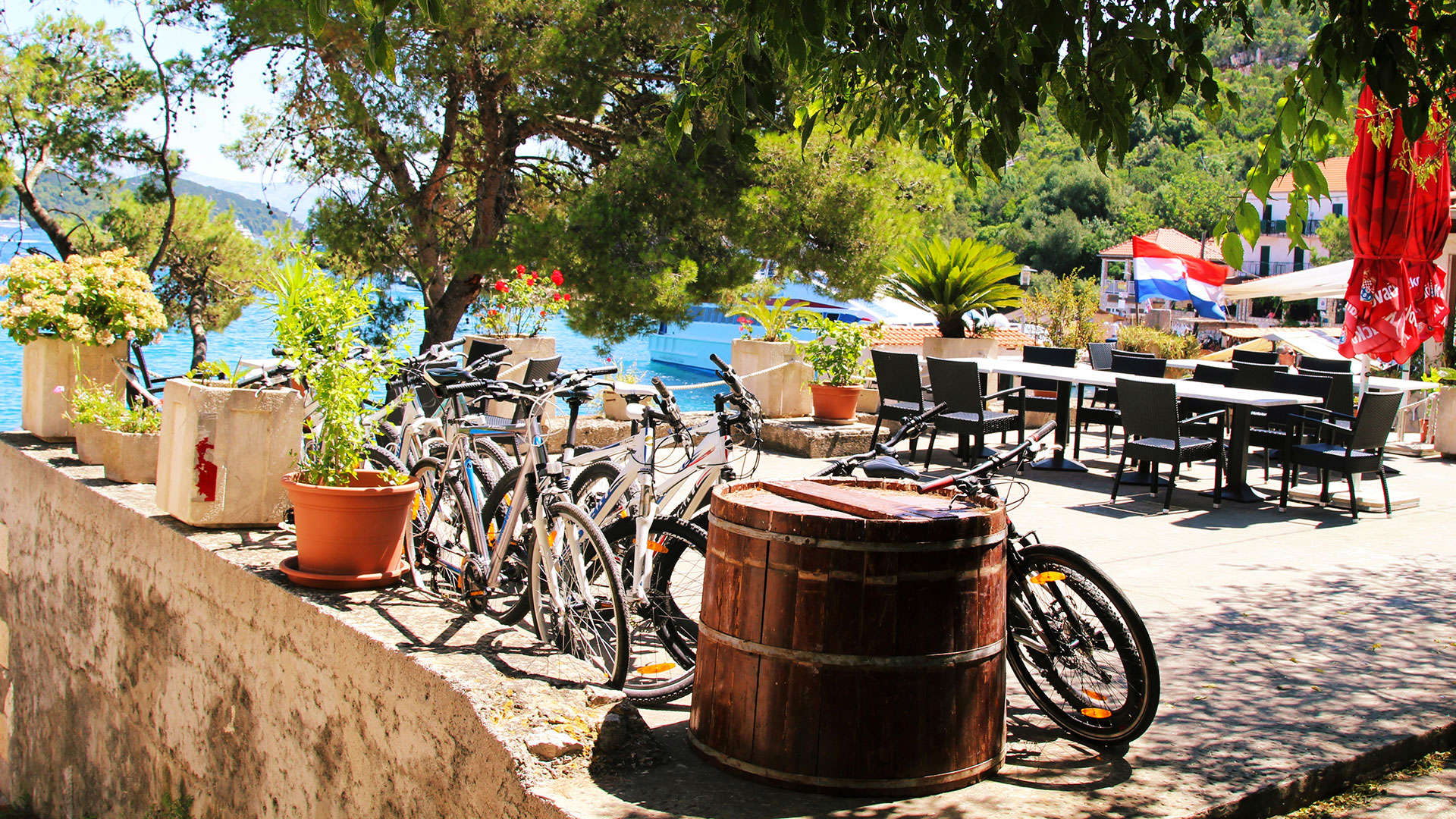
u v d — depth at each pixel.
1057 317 18.78
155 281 19.11
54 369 7.16
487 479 4.60
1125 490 8.48
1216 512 7.62
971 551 3.00
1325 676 4.13
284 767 4.21
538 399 4.26
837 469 3.77
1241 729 3.56
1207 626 4.81
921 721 2.94
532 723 3.15
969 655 3.00
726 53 3.80
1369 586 5.54
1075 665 3.42
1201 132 79.88
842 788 2.91
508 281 13.88
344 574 4.36
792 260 14.99
